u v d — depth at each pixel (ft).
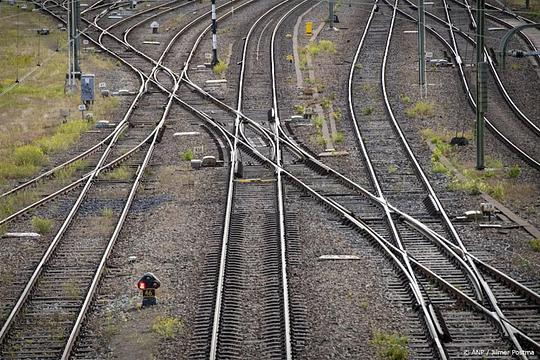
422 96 466.29
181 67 581.12
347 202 292.20
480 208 276.41
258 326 193.57
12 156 363.15
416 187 309.63
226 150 371.97
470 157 354.54
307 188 303.48
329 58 570.05
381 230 261.85
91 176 324.80
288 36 648.79
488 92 482.28
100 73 571.28
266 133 397.60
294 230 258.37
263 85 507.30
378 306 203.41
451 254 236.02
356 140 382.42
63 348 183.62
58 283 221.05
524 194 300.40
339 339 185.98
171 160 358.64
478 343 183.11
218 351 180.24
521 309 201.67
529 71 529.04
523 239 254.27
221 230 257.96
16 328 195.00
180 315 199.31
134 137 402.31
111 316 201.26
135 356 180.75
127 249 247.91
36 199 300.61
